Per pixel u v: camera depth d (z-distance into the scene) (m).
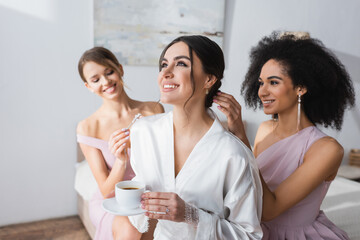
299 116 1.14
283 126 1.21
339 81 1.17
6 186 2.45
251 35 3.03
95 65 1.60
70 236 2.36
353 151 3.55
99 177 1.63
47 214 2.60
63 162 2.58
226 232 0.90
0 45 2.28
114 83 1.65
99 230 1.48
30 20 2.33
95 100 2.60
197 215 0.86
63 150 2.56
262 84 1.18
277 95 1.12
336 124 1.24
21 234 2.37
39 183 2.54
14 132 2.41
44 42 2.39
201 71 0.88
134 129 1.01
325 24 3.31
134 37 2.59
